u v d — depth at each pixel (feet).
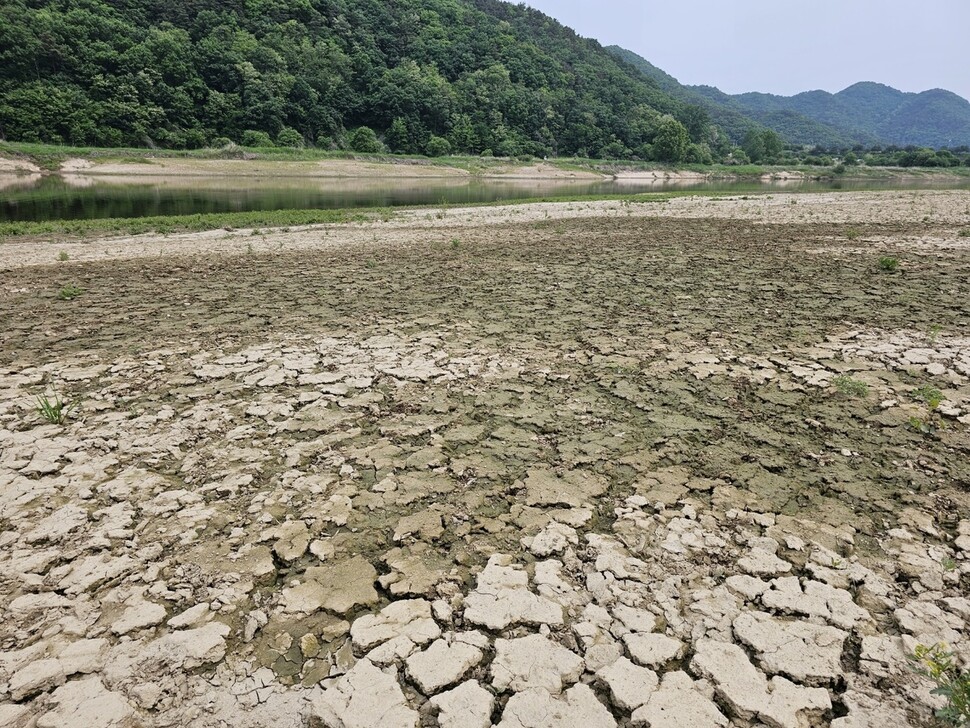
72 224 58.29
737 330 22.49
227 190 126.21
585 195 121.39
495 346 21.21
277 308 26.53
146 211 78.95
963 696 7.27
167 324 24.17
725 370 18.66
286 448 14.28
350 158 221.87
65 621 9.28
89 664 8.50
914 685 8.04
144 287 31.12
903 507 11.83
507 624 9.18
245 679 8.30
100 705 7.88
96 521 11.58
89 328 23.68
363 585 10.07
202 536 11.19
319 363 19.63
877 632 8.96
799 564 10.41
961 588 9.75
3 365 19.65
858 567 10.26
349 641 8.96
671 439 14.55
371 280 32.42
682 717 7.68
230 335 22.67
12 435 14.83
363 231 55.67
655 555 10.61
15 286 31.53
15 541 11.00
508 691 8.11
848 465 13.29
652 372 18.63
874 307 25.35
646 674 8.28
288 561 10.60
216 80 238.48
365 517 11.76
